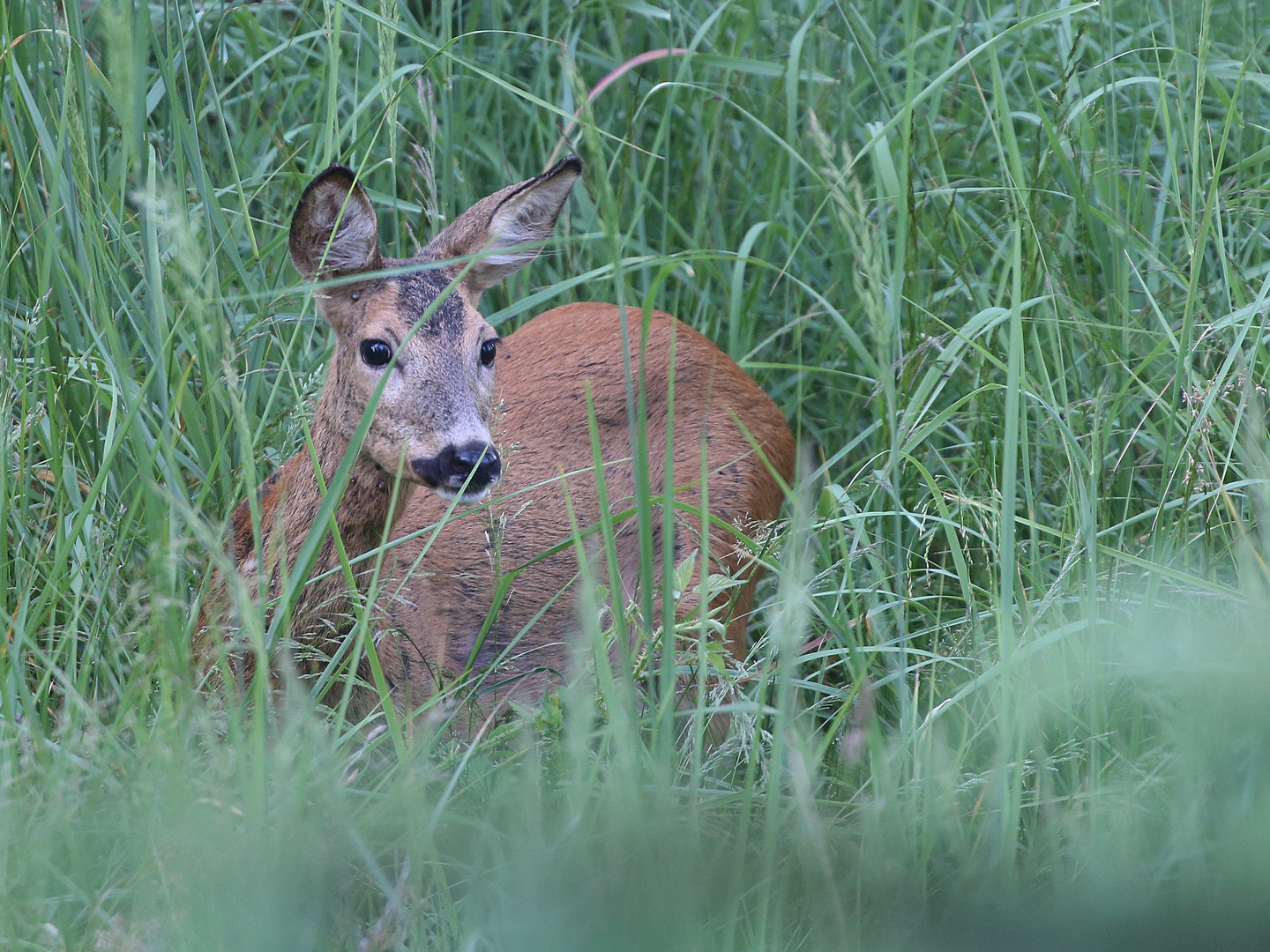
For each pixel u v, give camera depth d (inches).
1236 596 265.0
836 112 488.7
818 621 340.2
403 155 469.4
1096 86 452.4
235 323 352.8
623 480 376.2
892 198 367.9
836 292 467.2
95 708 251.1
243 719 254.4
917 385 412.8
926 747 259.6
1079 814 231.8
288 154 428.1
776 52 512.1
